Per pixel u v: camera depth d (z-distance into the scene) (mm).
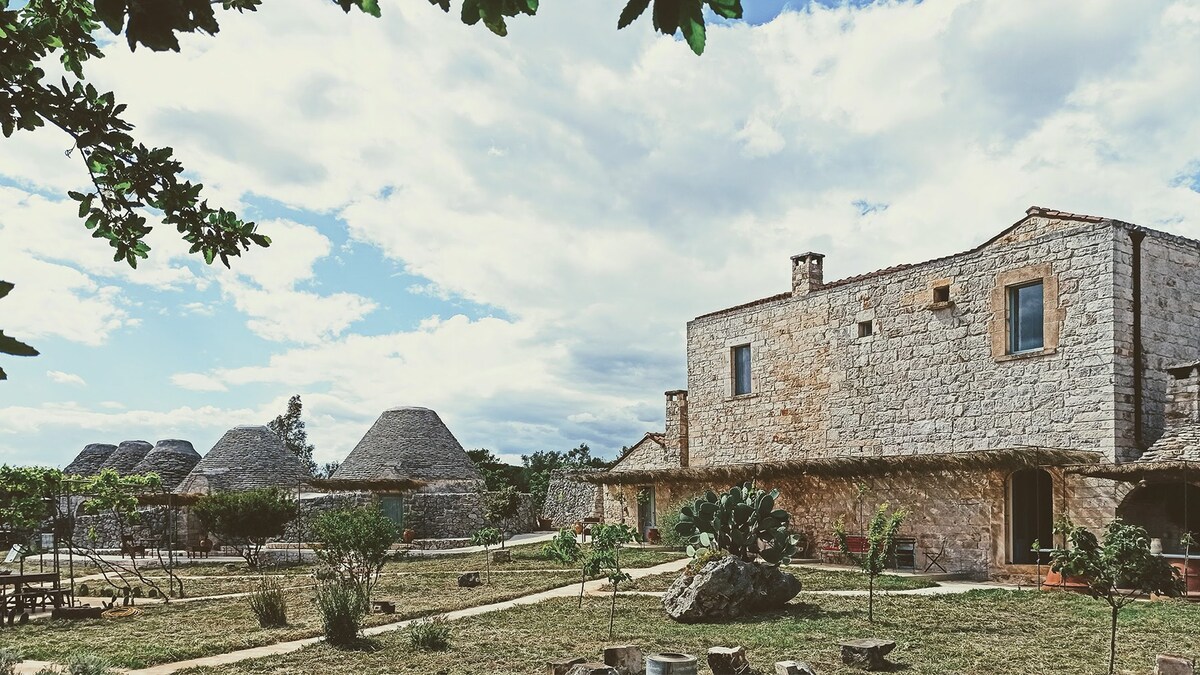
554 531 39938
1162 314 18266
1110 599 9625
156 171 3857
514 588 19094
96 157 3750
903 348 21641
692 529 15656
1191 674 9039
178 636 13617
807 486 23172
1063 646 11148
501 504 36812
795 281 24875
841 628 12641
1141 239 17938
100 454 46688
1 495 17719
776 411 24938
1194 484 15438
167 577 24594
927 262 21281
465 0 2361
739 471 23516
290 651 11852
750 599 14156
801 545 22859
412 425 39250
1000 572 18469
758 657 10836
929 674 9750
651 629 13094
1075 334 18109
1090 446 17641
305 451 72000
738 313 26422
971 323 20188
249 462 38906
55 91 3436
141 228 4020
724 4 2201
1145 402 17656
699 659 10773
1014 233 19812
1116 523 9883
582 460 66188
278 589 15312
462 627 13742
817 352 23828
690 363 27938
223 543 33625
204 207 4098
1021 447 17734
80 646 12656
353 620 12531
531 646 11867
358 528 16141
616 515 31391
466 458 39938
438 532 35562
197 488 36875
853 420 22703
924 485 20281
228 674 10383
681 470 25703
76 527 36625
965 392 20188
